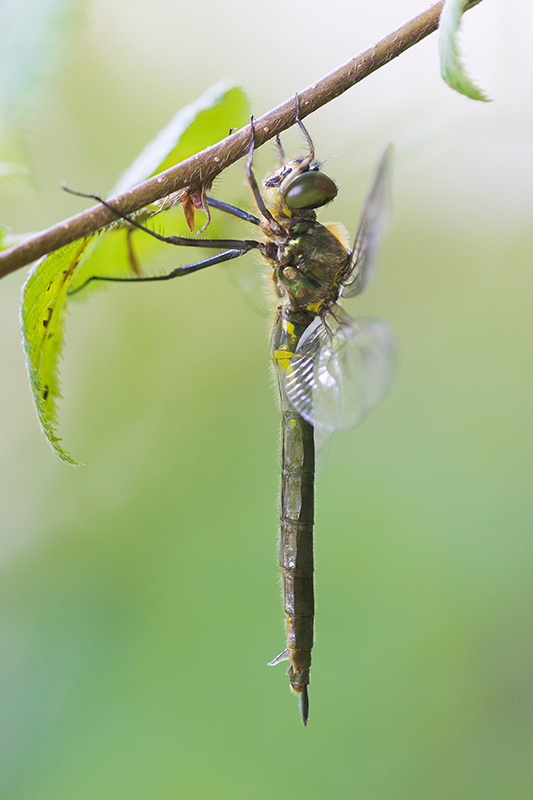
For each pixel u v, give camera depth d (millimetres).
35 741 583
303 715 555
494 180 597
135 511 600
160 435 606
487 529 595
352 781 579
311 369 553
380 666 587
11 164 528
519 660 585
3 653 588
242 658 586
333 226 556
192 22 600
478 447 604
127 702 584
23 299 528
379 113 581
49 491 601
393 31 527
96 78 597
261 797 578
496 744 580
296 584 558
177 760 580
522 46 569
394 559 595
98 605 593
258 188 548
